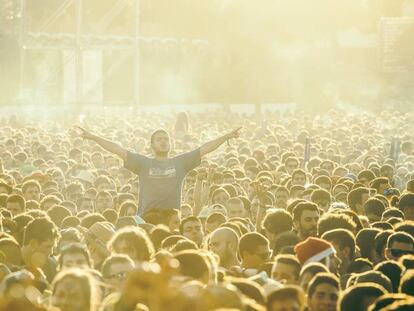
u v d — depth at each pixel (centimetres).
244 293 936
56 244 1426
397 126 5491
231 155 3312
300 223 1597
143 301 693
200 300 680
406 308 807
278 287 976
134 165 1852
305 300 977
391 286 1138
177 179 1853
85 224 1636
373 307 882
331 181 2512
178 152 3622
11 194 2097
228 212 1886
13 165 3272
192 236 1572
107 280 1031
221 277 1053
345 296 982
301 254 1233
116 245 1180
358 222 1606
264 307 859
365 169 2709
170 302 680
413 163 3067
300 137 4334
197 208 2141
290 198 2198
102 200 2192
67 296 850
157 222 1780
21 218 1583
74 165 2923
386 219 1816
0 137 4650
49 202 2042
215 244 1373
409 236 1384
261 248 1329
